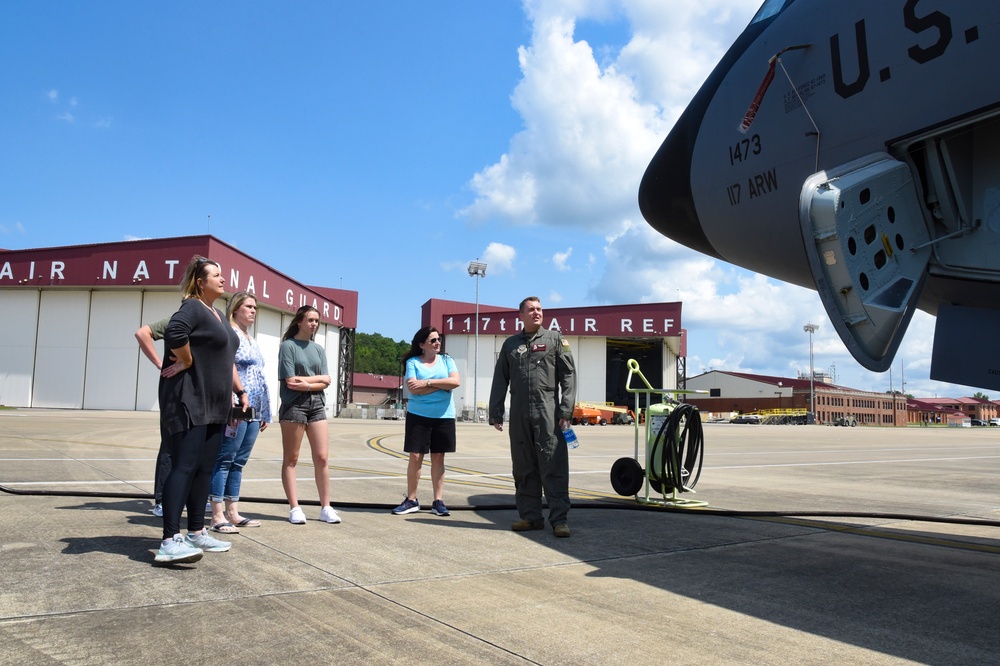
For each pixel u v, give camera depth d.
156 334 4.50
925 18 4.12
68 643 2.38
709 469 11.58
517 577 3.54
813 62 4.82
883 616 3.03
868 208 4.04
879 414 98.00
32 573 3.23
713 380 95.12
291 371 4.71
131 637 2.47
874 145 4.41
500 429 5.05
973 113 3.88
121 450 10.35
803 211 3.93
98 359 35.59
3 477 6.68
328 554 3.88
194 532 3.82
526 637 2.62
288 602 2.96
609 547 4.38
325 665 2.28
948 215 4.23
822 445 22.52
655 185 6.91
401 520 5.11
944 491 8.77
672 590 3.37
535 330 4.92
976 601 3.31
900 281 4.13
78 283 35.03
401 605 2.98
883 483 9.72
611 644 2.57
